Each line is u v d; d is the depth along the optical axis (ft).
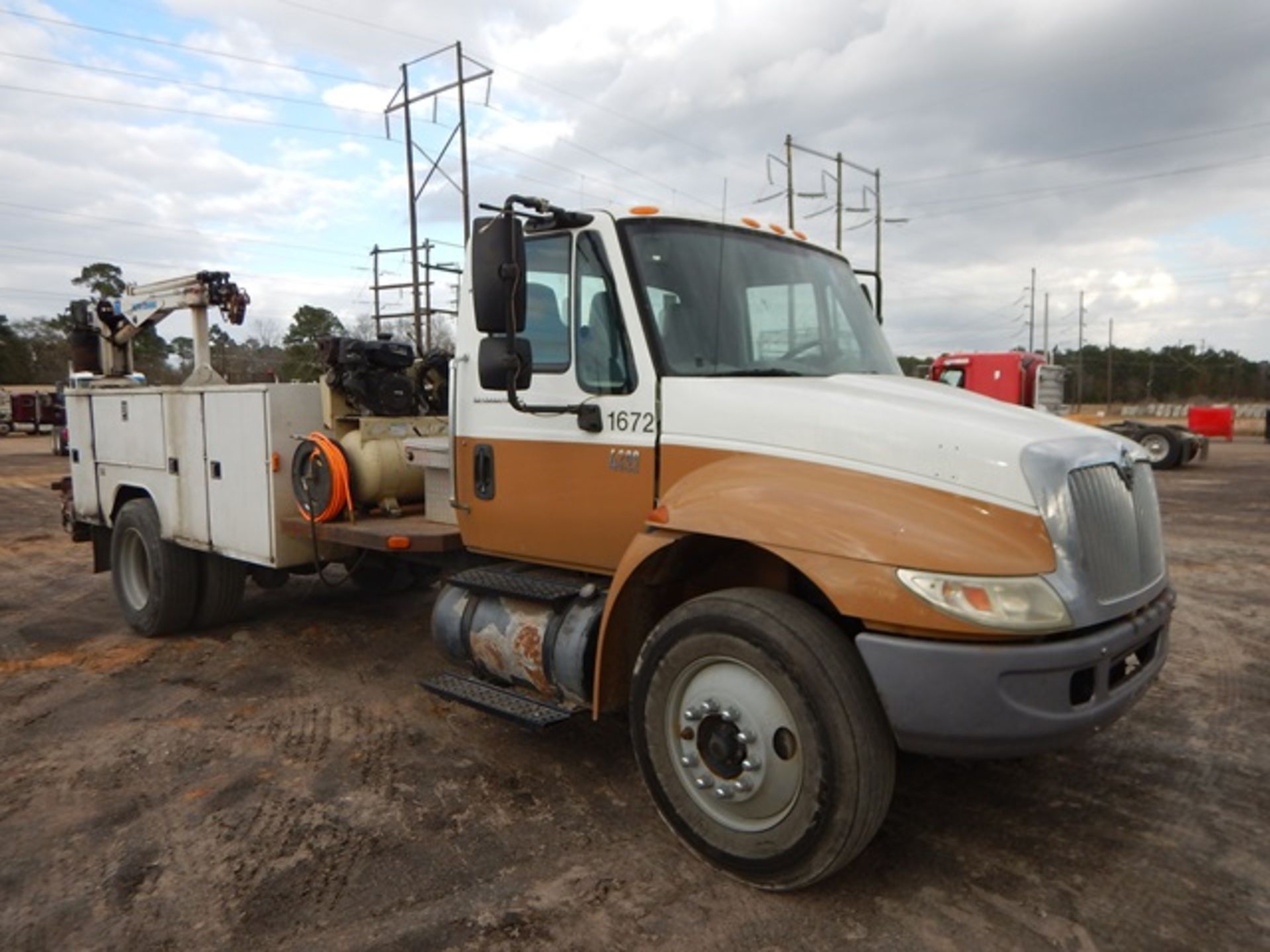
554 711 12.26
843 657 9.39
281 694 17.17
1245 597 24.20
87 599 26.03
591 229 12.32
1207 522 38.50
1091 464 9.89
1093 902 9.75
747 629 9.74
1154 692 16.52
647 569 11.19
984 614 8.74
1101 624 9.58
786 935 9.26
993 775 13.01
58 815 12.26
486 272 11.10
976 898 9.87
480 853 11.04
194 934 9.49
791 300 13.50
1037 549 9.14
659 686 10.74
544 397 12.98
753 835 9.99
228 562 20.98
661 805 10.93
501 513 13.80
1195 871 10.34
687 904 9.87
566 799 12.52
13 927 9.69
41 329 239.09
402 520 16.98
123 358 25.43
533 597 12.49
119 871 10.78
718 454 11.18
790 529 9.68
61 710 16.43
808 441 10.52
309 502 16.90
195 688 17.58
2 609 24.79
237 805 12.47
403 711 16.17
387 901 10.02
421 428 17.97
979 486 9.46
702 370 12.05
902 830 11.42
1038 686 8.87
